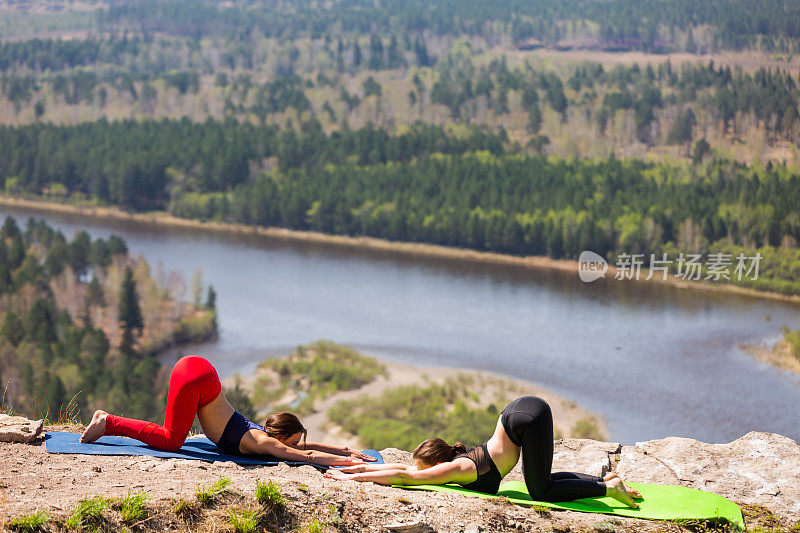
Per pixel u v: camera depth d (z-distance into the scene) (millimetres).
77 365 85875
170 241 163375
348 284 124062
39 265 131875
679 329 93062
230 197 195375
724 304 107375
